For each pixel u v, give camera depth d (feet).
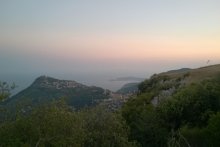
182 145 112.78
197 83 174.81
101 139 98.17
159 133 131.95
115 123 102.78
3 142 70.44
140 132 133.28
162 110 153.79
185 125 138.51
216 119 118.21
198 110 148.66
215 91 154.20
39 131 72.49
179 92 165.58
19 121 72.33
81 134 81.66
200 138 121.29
